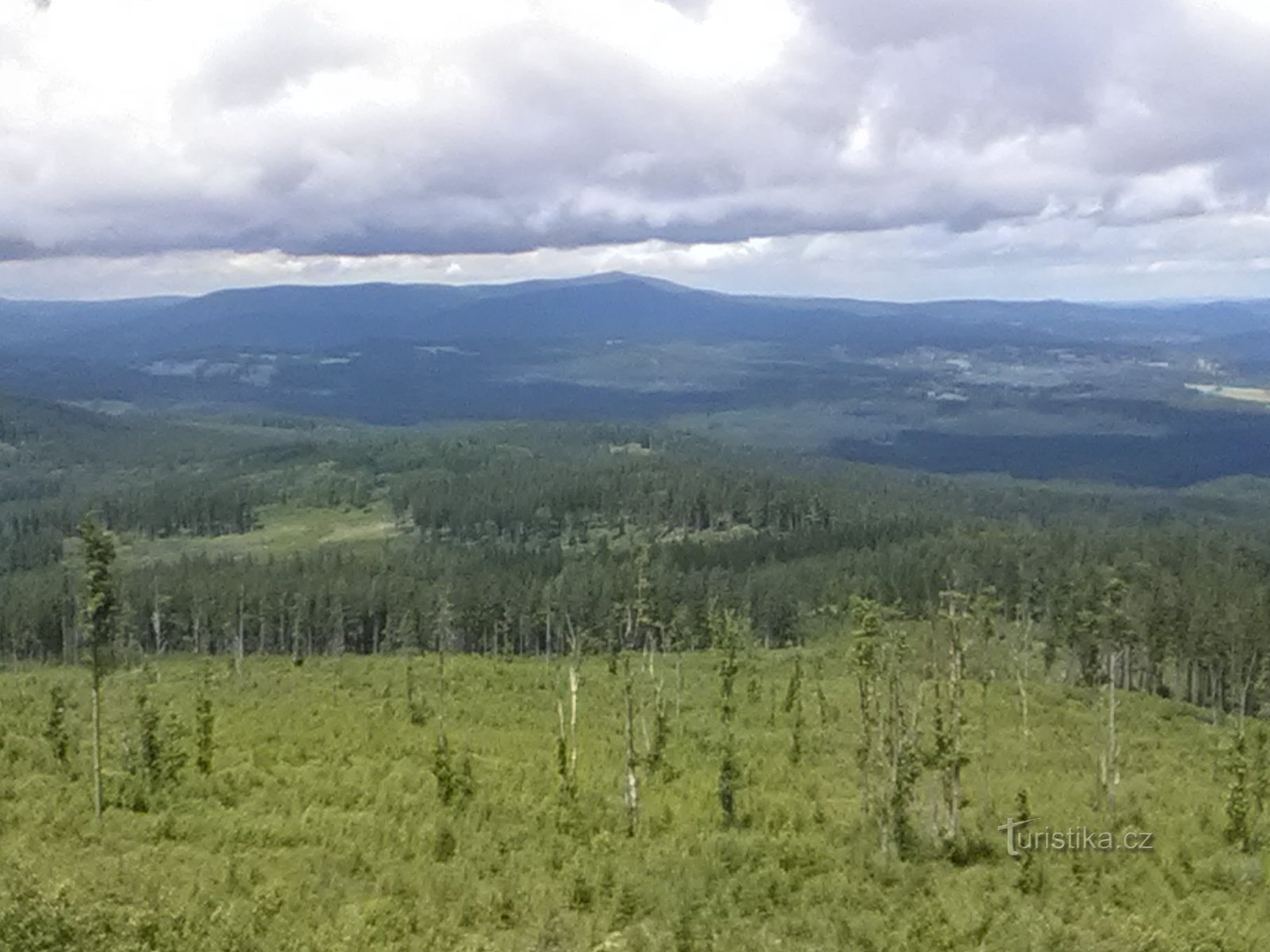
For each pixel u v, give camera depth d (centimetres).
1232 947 2791
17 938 2123
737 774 4759
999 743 6200
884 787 4119
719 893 3178
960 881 3441
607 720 6688
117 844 3375
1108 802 4359
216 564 15950
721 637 7675
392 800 4162
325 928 2539
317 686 8162
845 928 2895
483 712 6881
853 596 5069
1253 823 4022
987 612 8231
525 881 3203
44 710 6175
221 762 4859
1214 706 8594
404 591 13050
